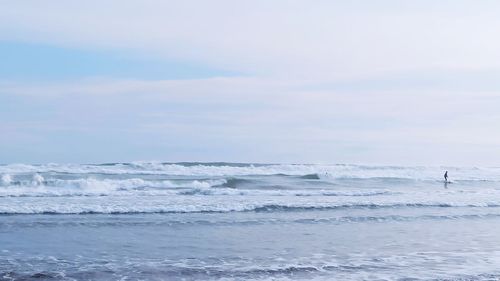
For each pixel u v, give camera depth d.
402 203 26.12
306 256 13.95
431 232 18.27
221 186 35.53
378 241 16.34
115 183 31.94
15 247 14.48
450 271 12.36
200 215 21.22
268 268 12.43
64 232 16.88
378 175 48.88
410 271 12.30
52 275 11.48
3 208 20.56
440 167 67.12
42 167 41.03
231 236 16.80
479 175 56.91
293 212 22.72
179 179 37.69
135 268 12.27
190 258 13.49
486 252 14.80
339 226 19.23
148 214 21.09
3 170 38.72
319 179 44.12
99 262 12.88
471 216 22.67
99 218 19.77
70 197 25.64
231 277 11.57
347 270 12.36
